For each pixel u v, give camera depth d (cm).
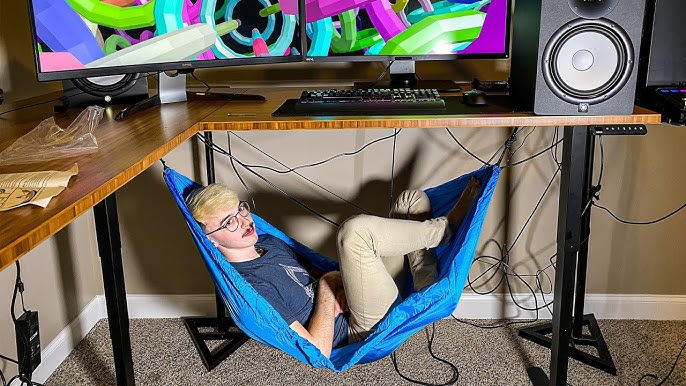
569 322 167
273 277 157
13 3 177
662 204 214
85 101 166
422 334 219
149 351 212
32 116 151
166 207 223
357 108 149
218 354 206
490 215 221
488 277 227
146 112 156
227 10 161
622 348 208
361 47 177
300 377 197
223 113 154
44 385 179
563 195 160
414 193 177
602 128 154
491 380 192
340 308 160
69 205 82
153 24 150
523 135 210
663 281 223
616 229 219
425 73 205
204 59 160
